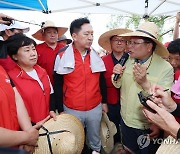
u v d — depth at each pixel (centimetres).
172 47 228
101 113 275
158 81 212
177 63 230
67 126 208
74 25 254
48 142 188
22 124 158
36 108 210
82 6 412
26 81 209
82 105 257
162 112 129
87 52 262
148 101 135
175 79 231
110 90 298
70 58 252
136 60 224
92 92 260
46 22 351
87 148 292
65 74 255
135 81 222
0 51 175
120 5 422
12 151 47
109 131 283
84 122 267
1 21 176
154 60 219
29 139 143
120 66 243
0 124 138
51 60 343
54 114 220
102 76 279
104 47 315
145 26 217
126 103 232
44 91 219
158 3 409
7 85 145
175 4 405
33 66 224
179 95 195
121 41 289
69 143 187
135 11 433
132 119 227
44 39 358
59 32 422
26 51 211
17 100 163
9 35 237
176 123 125
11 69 210
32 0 406
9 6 413
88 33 251
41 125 197
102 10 438
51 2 408
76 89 255
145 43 211
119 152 261
